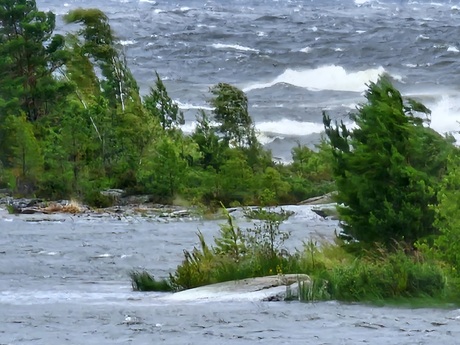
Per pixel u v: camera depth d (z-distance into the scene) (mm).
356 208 32062
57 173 80250
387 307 23375
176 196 79000
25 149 81188
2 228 56750
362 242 31797
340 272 25938
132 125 85750
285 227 56656
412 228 31078
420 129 32781
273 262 30391
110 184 81188
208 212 69750
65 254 42656
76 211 71312
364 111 32906
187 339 18547
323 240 38781
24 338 18812
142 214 68938
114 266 38344
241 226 52812
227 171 79750
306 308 23141
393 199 31516
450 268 26469
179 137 89312
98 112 85500
